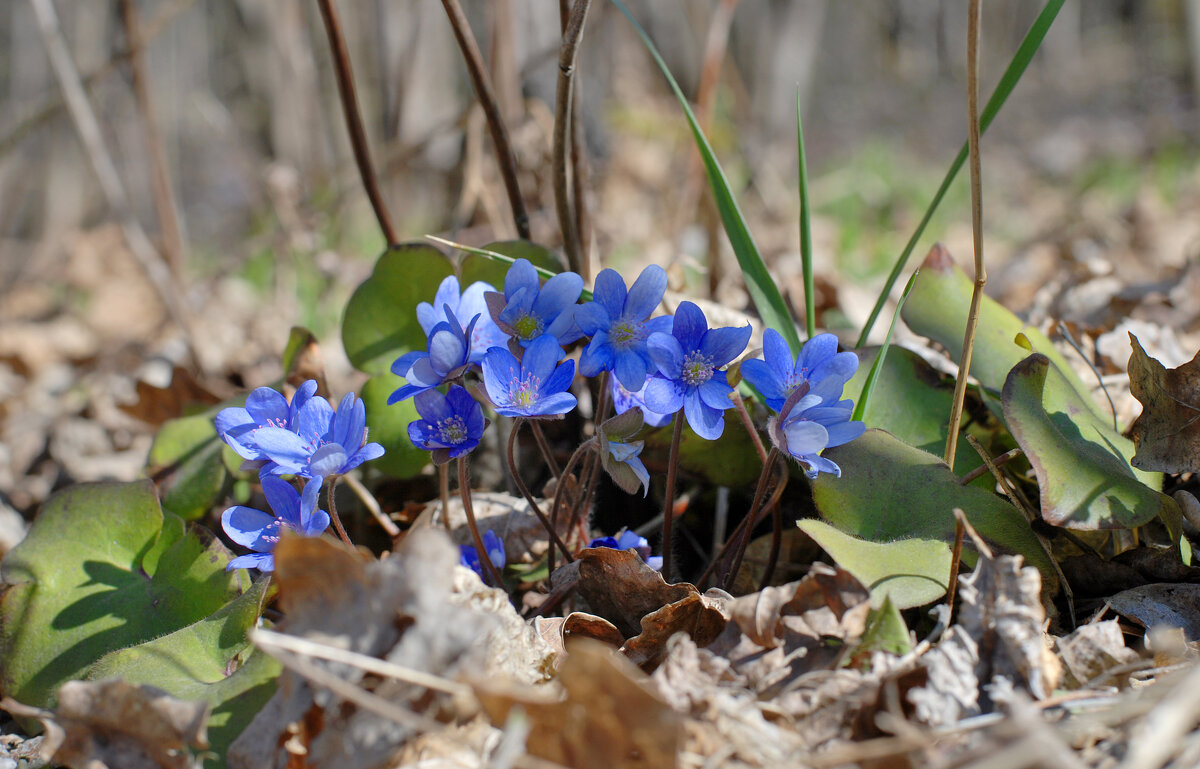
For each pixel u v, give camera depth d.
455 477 0.62
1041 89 3.97
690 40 1.89
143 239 0.83
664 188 1.41
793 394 0.49
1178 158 2.08
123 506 0.54
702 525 0.61
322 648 0.45
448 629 0.46
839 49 4.15
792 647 0.48
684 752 0.45
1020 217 1.94
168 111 2.12
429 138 0.87
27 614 0.52
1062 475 0.50
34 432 0.84
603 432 0.50
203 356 0.85
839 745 0.46
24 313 1.44
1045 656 0.47
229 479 0.60
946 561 0.49
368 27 1.46
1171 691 0.45
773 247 1.18
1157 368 0.52
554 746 0.45
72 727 0.46
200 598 0.52
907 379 0.57
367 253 1.38
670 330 0.50
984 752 0.44
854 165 2.25
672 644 0.48
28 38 1.90
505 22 0.77
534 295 0.50
